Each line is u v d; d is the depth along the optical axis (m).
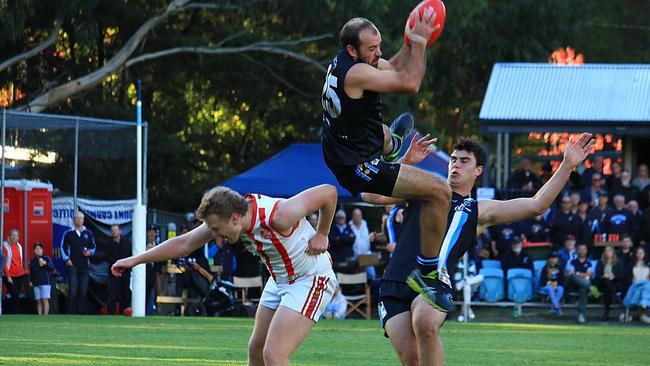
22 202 37.22
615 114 43.75
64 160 39.22
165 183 62.53
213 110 67.12
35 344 23.38
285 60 62.16
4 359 19.98
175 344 24.05
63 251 37.44
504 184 45.25
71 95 54.88
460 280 38.41
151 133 59.66
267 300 13.83
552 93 45.50
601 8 81.94
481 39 64.12
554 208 41.12
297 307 13.34
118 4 56.56
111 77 60.69
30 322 30.47
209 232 13.57
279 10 57.91
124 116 58.66
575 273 38.03
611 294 37.78
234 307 37.91
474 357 22.89
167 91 63.81
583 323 37.16
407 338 13.82
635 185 41.59
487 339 28.02
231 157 68.94
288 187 44.25
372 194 14.68
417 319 13.30
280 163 45.81
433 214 13.23
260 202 13.16
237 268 38.84
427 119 69.38
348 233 38.78
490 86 46.31
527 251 39.22
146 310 37.53
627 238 38.00
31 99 56.41
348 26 12.73
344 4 54.84
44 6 53.31
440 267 13.69
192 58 60.94
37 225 37.69
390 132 14.37
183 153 61.22
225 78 62.50
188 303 38.78
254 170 45.69
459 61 65.56
